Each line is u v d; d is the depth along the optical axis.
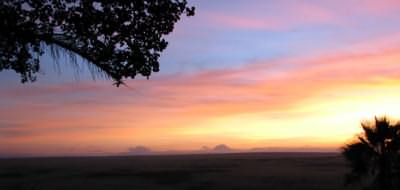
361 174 12.43
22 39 5.93
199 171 71.00
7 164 116.94
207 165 97.00
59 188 43.44
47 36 5.97
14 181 51.50
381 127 12.07
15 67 6.31
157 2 6.60
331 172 60.00
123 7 6.48
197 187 43.97
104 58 6.27
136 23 6.59
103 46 6.28
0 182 49.94
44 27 6.04
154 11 6.61
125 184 47.69
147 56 6.75
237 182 47.66
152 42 6.72
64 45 6.12
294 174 56.84
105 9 6.42
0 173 68.50
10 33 5.89
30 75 6.52
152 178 55.88
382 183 12.08
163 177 57.66
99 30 6.43
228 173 63.50
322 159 124.19
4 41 6.07
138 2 6.50
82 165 106.06
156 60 6.83
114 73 6.53
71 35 6.18
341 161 104.12
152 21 6.65
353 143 12.62
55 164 116.00
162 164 108.75
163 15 6.66
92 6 6.30
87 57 6.26
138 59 6.57
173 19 6.78
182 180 52.00
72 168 86.38
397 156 12.08
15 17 5.77
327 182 43.88
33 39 5.93
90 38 6.26
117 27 6.42
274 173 60.25
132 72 6.62
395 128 12.09
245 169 74.62
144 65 6.70
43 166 98.88
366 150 12.22
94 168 86.00
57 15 6.12
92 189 42.41
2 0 5.95
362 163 12.30
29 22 5.95
